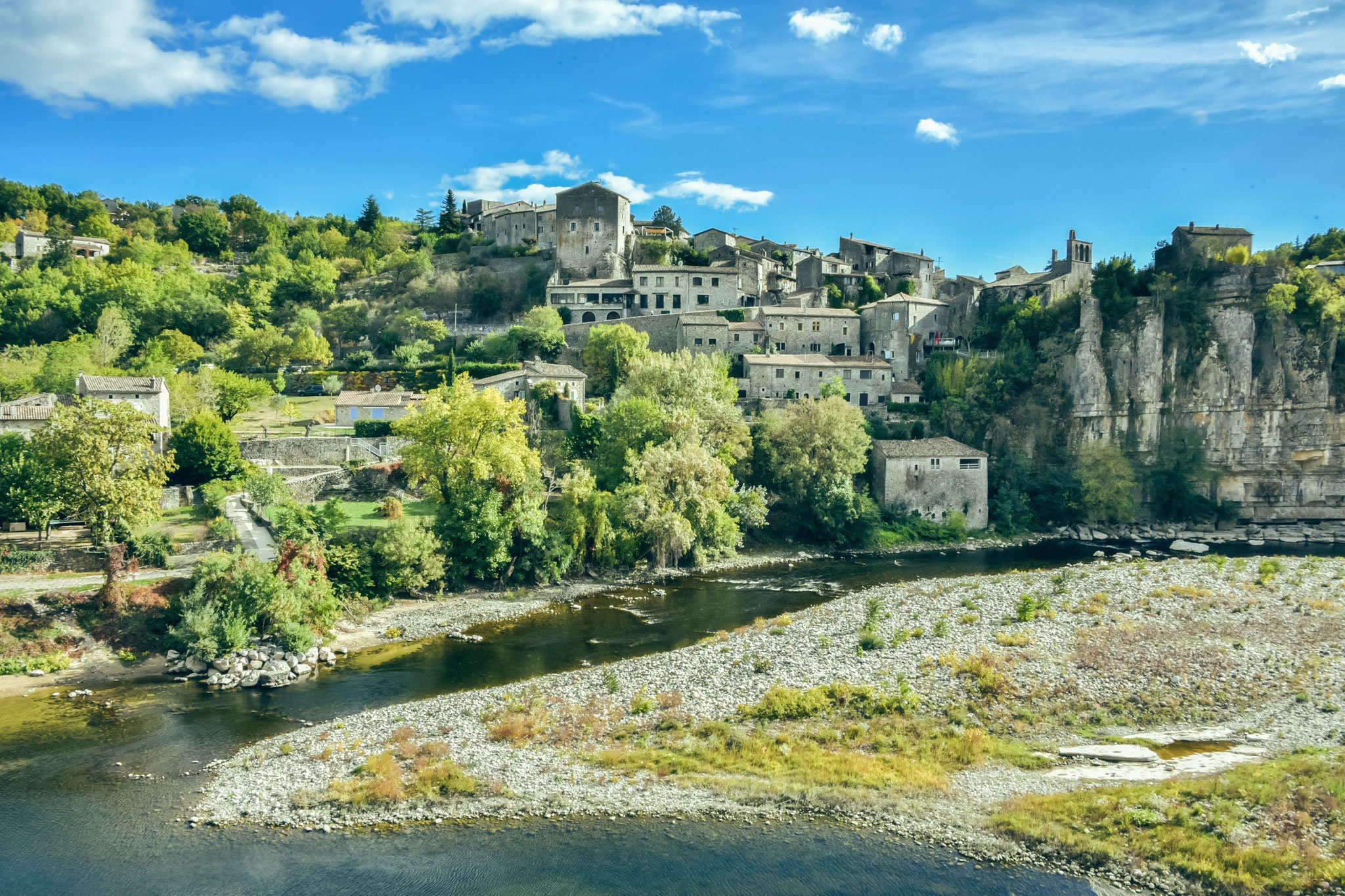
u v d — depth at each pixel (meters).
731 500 81.81
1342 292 105.12
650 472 75.19
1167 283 108.06
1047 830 29.48
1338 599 53.75
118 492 56.22
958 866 28.22
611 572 72.62
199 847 29.25
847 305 144.00
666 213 190.38
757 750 35.78
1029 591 57.00
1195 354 104.44
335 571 58.66
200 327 133.38
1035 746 36.38
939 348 126.50
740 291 139.75
